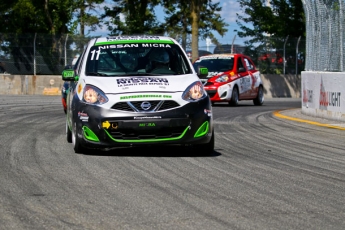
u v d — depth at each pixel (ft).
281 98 139.33
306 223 23.65
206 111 39.17
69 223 23.17
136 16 176.24
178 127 38.17
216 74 93.50
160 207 25.84
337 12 65.46
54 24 160.86
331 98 66.39
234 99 93.97
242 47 150.61
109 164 36.37
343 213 25.36
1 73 137.80
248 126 60.59
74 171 33.96
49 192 28.55
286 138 51.31
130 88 38.88
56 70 137.80
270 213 25.13
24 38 137.49
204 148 40.34
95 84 39.86
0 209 25.25
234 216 24.52
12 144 44.55
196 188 29.86
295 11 174.70
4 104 89.86
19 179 31.53
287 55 150.30
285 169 35.91
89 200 27.02
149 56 43.39
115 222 23.38
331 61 67.15
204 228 22.63
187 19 187.93
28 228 22.44
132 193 28.53
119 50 43.88
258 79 101.91
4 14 158.40
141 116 37.70
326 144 47.88
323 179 32.96
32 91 135.74
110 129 37.91
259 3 175.63
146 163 36.91
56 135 50.49
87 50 44.57
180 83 39.93
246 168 35.91
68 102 45.42
